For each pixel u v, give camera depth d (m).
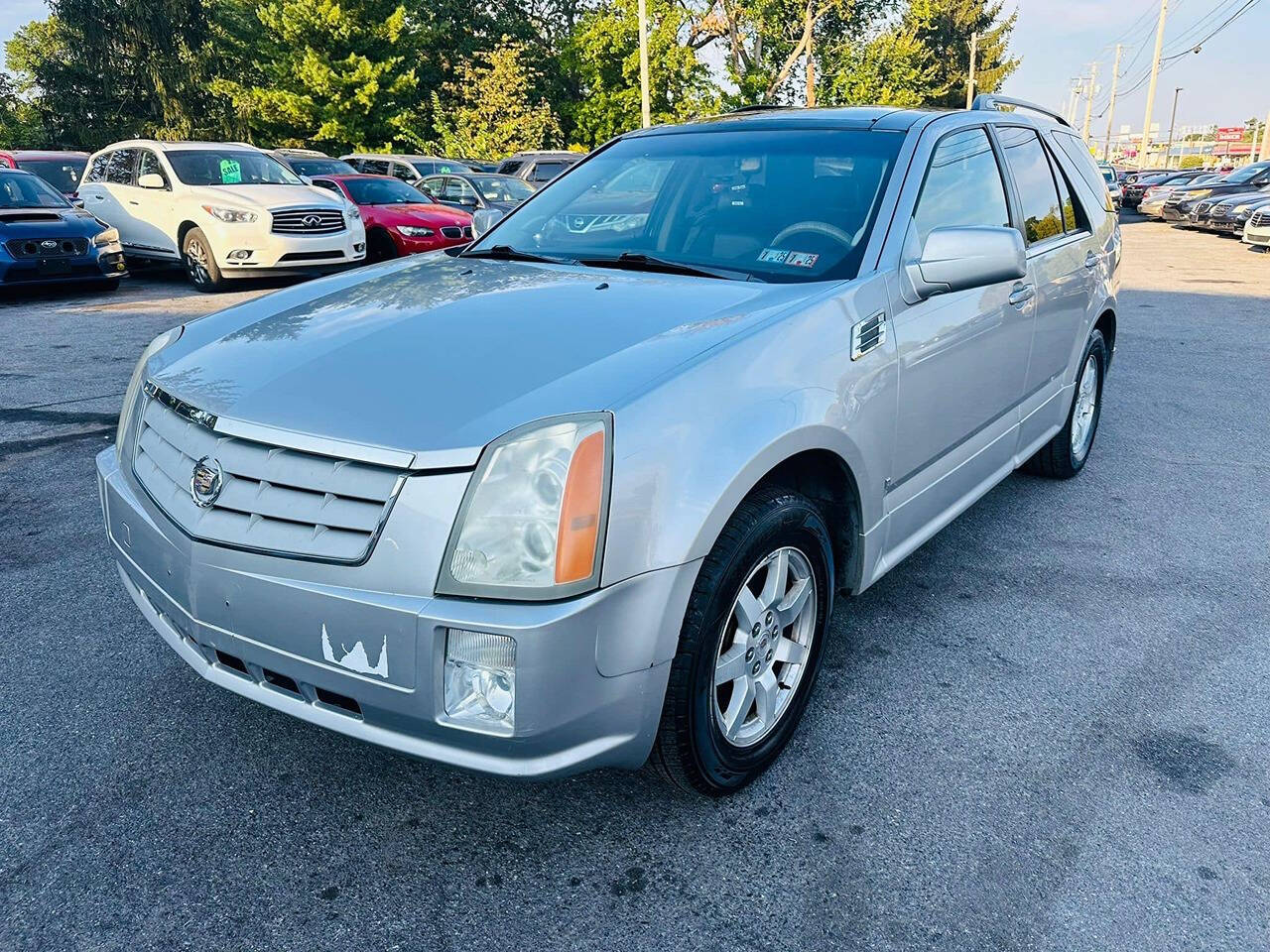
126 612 3.38
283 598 1.95
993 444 3.58
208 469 2.09
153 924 2.00
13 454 5.15
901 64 39.62
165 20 40.28
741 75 35.72
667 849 2.23
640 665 1.97
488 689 1.85
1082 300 4.27
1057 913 2.03
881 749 2.61
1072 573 3.74
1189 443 5.53
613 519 1.89
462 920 2.02
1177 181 30.66
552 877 2.14
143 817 2.32
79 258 10.66
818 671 2.64
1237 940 1.96
